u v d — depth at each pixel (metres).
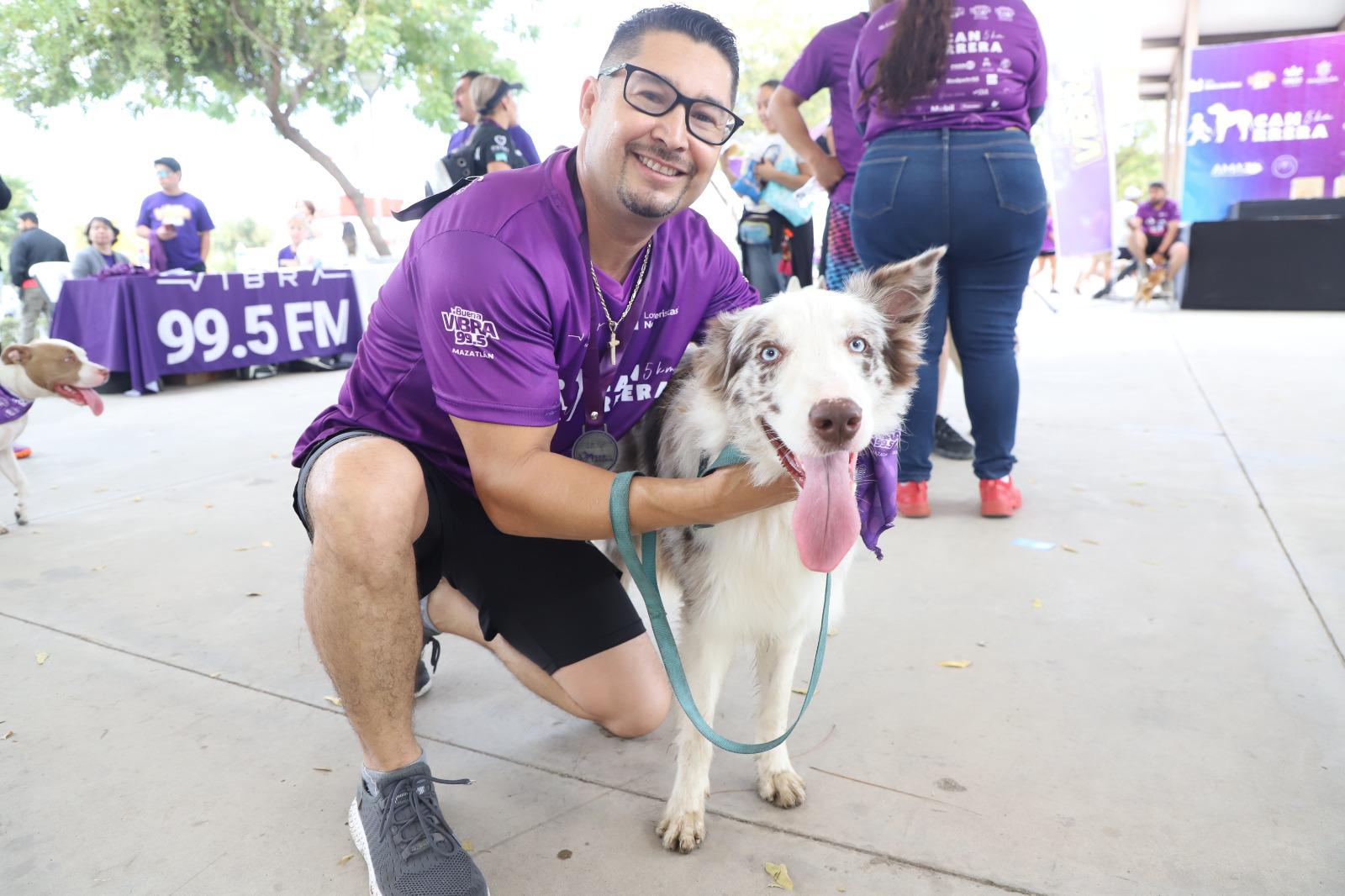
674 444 2.29
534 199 1.98
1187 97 17.03
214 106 17.27
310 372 10.10
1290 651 2.85
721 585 2.13
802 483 1.86
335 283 10.25
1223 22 22.08
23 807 2.23
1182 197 17.55
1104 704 2.59
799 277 6.98
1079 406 6.63
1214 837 2.01
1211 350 9.13
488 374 1.90
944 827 2.08
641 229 2.05
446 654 3.11
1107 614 3.20
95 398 4.78
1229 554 3.70
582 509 1.88
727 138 1.99
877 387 2.05
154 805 2.24
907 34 3.69
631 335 2.23
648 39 1.86
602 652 2.17
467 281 1.88
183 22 15.12
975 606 3.30
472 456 1.98
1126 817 2.09
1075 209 16.92
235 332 9.17
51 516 4.68
